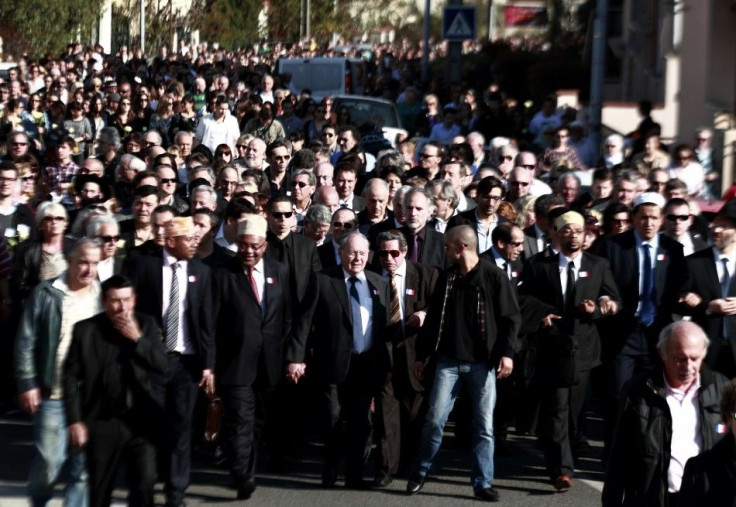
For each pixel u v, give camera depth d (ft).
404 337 31.65
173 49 170.60
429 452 30.99
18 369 26.76
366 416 31.53
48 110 73.51
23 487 30.71
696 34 69.00
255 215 31.32
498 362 30.35
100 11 153.89
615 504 24.03
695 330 23.43
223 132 66.03
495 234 35.06
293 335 31.27
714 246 33.09
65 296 26.84
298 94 110.22
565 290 32.45
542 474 33.37
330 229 37.60
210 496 30.71
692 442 24.02
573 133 64.08
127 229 35.22
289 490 31.42
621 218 35.88
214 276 30.53
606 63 114.11
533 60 116.37
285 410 32.83
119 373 25.38
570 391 32.24
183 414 29.01
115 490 31.04
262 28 191.42
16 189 38.83
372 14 262.26
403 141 61.77
